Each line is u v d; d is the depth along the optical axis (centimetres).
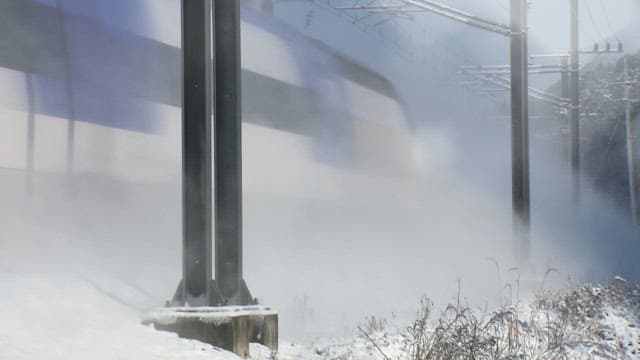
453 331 2173
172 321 2072
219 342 2062
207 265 2189
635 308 3038
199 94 2220
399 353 2131
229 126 2272
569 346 2264
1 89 2803
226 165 2261
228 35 2284
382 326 2628
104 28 3300
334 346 2217
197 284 2178
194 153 2212
